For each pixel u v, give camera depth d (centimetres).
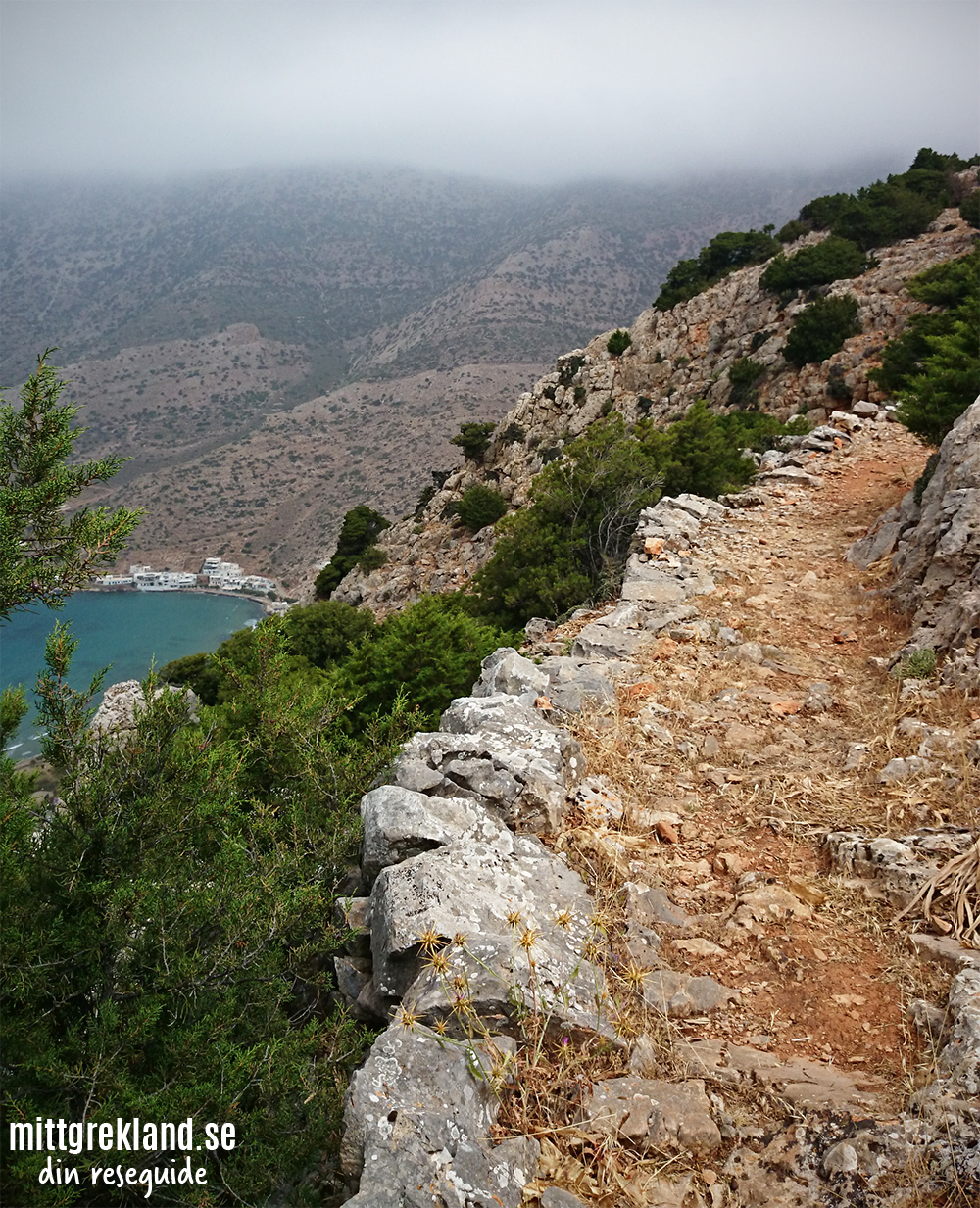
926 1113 296
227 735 589
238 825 521
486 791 501
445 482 5912
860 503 1375
